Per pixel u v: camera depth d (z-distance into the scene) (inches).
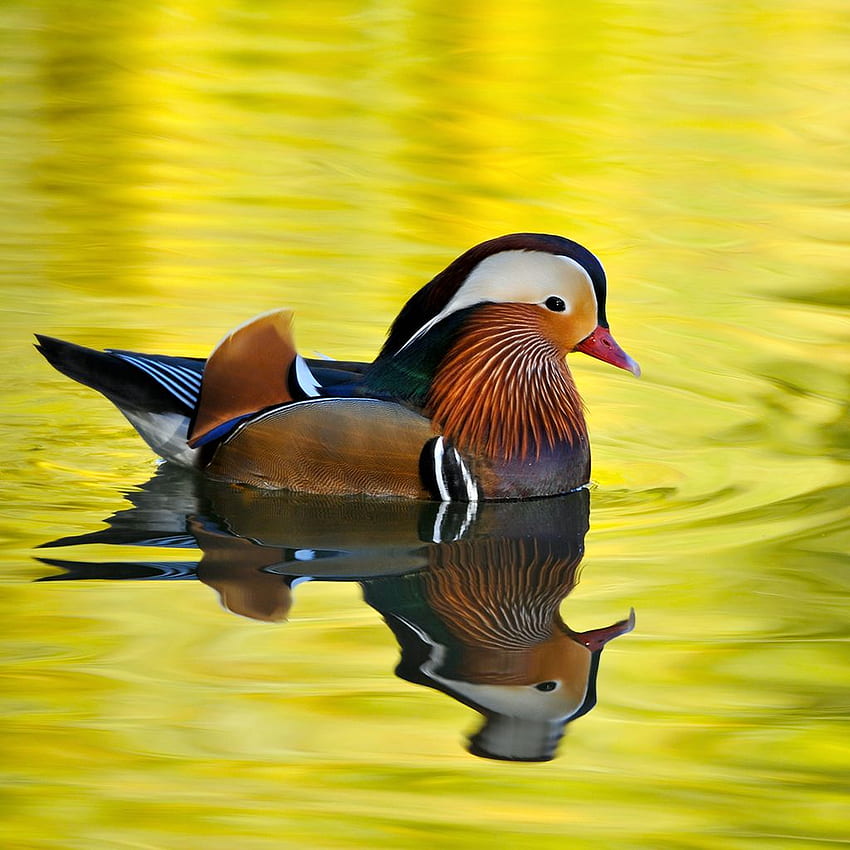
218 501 453.7
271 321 466.6
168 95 919.7
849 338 615.8
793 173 824.9
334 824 287.3
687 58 1023.0
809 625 368.5
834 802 298.8
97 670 337.7
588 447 478.0
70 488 460.1
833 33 1087.6
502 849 280.7
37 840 281.4
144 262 666.8
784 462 493.4
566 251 472.4
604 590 390.0
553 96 940.6
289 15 1115.3
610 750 314.8
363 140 852.6
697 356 594.6
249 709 324.2
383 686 335.0
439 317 477.1
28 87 917.2
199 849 279.9
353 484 462.0
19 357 570.6
